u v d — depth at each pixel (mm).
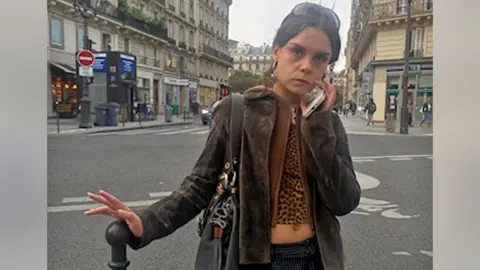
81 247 2812
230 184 1052
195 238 3076
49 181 4848
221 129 1087
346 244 2996
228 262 1025
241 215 1023
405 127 13070
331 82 1036
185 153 7461
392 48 16828
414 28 16156
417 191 4637
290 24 1014
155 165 6125
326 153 981
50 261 2580
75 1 14367
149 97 25703
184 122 18094
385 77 17109
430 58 15891
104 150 7762
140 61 24844
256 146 1025
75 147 8125
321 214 1061
